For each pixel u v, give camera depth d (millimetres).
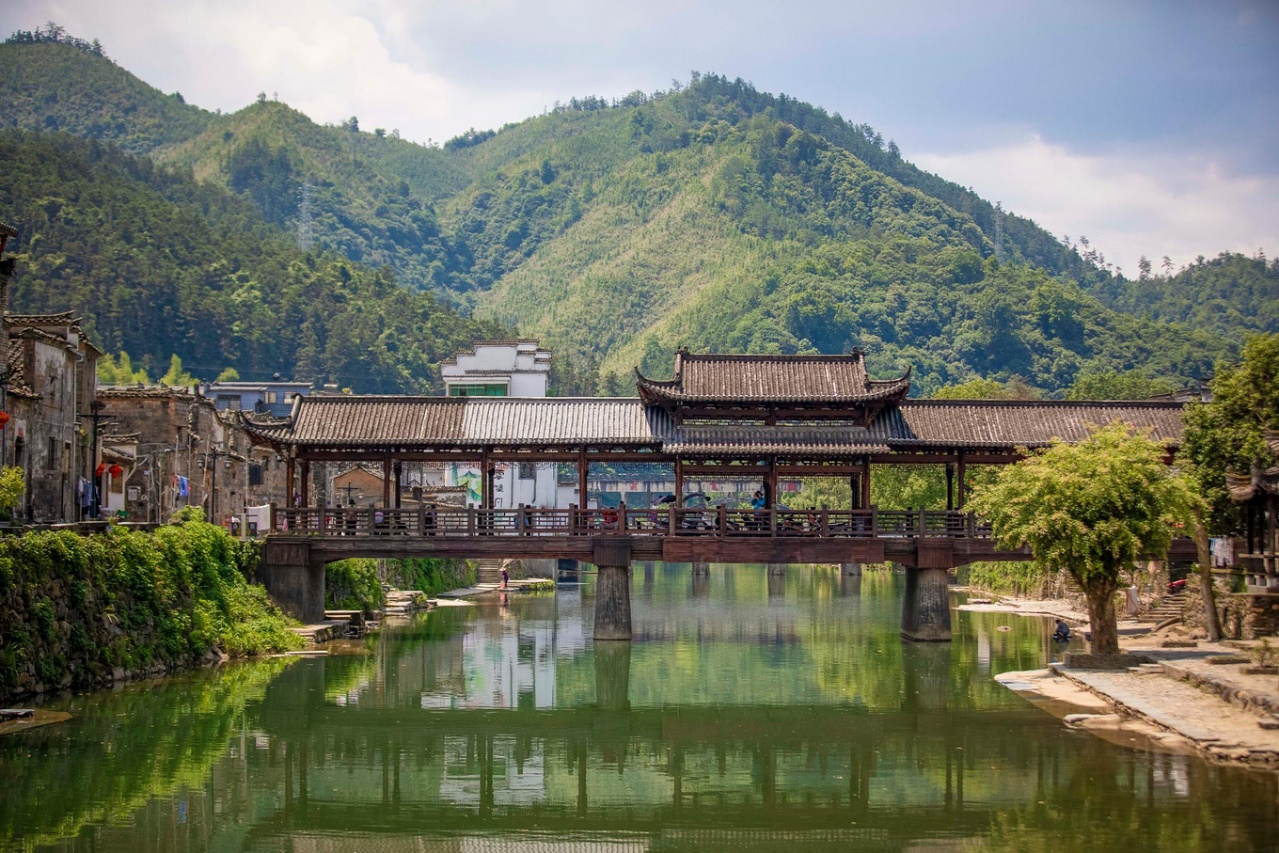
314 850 36000
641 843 36938
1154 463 57125
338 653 66812
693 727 51500
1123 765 41250
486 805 40625
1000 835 35781
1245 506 63688
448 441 69562
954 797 40000
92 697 49875
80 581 51062
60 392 63000
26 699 46656
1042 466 58219
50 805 38000
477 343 142375
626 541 70375
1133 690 51406
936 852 34938
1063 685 55906
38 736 44031
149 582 56688
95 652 51219
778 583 127000
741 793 41812
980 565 113125
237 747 45906
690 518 73062
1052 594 95312
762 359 72500
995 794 40000
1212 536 67750
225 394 154375
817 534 70875
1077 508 56312
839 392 70250
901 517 75625
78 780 40500
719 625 83812
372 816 39219
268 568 70500
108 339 180000
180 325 190625
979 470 104250
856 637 76688
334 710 53312
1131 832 34906
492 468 71938
